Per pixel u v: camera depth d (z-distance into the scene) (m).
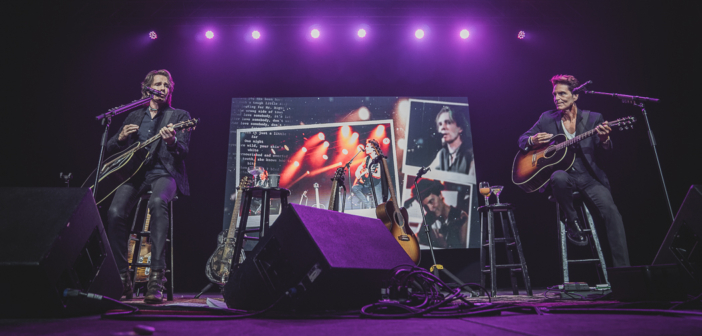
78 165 5.15
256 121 5.39
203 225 5.18
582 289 2.59
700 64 4.44
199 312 1.61
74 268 1.48
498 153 5.48
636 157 4.80
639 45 5.07
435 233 5.04
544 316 1.38
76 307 1.48
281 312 1.53
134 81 5.50
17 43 5.12
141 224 4.79
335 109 5.45
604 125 2.97
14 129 5.06
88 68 5.43
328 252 1.45
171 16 5.57
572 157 3.06
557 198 2.98
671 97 4.68
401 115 5.45
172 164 2.68
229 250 3.87
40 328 1.17
